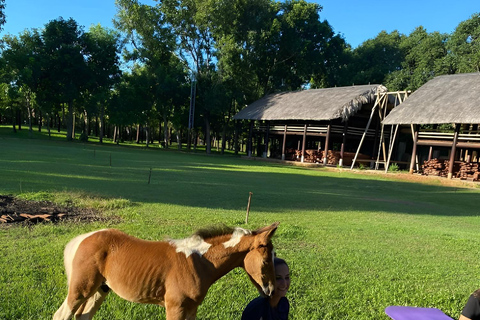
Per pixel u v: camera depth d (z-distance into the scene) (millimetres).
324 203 14891
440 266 7426
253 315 3357
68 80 51812
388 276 6609
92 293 3598
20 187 12344
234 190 16641
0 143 36750
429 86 34812
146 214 10250
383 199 17719
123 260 3375
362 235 9633
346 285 6035
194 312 3309
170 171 22875
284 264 3359
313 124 44469
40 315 4418
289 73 56906
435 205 16781
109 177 17703
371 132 42344
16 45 51156
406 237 9734
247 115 49031
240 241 3268
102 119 54281
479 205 17594
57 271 5723
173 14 52406
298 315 4902
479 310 3334
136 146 56250
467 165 29750
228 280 5953
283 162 43656
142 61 55406
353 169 36719
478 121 26609
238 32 50719
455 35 48875
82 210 10305
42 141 47375
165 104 53844
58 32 50812
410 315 4117
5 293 4895
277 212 12164
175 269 3229
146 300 3396
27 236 7516
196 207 11883
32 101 53906
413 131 32781
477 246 9148
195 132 59000
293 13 51219
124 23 53406
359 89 41031
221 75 51375
